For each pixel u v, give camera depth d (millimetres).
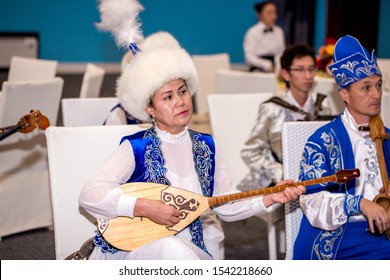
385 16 8453
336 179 2797
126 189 2777
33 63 6961
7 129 3180
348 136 3117
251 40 10180
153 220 2717
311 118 4094
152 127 2934
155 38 3559
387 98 3697
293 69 4152
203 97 7770
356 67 3014
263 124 4121
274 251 4125
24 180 4805
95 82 5723
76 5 14531
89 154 3180
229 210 2916
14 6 14320
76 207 3154
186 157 2902
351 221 3076
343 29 10562
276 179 3998
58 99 4758
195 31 15078
